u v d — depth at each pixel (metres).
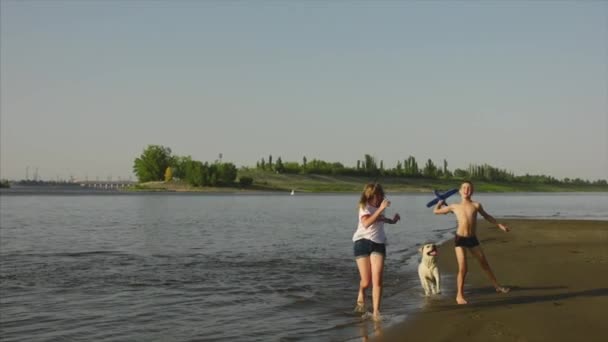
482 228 24.45
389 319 8.25
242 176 170.25
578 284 10.48
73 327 8.16
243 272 13.13
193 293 10.61
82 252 17.42
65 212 45.16
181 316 8.77
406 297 9.95
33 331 7.95
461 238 9.39
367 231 8.62
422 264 10.09
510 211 47.19
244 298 10.12
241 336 7.58
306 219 36.19
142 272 13.17
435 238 22.11
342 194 130.50
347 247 18.91
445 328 7.53
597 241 18.53
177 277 12.45
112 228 27.86
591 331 7.18
